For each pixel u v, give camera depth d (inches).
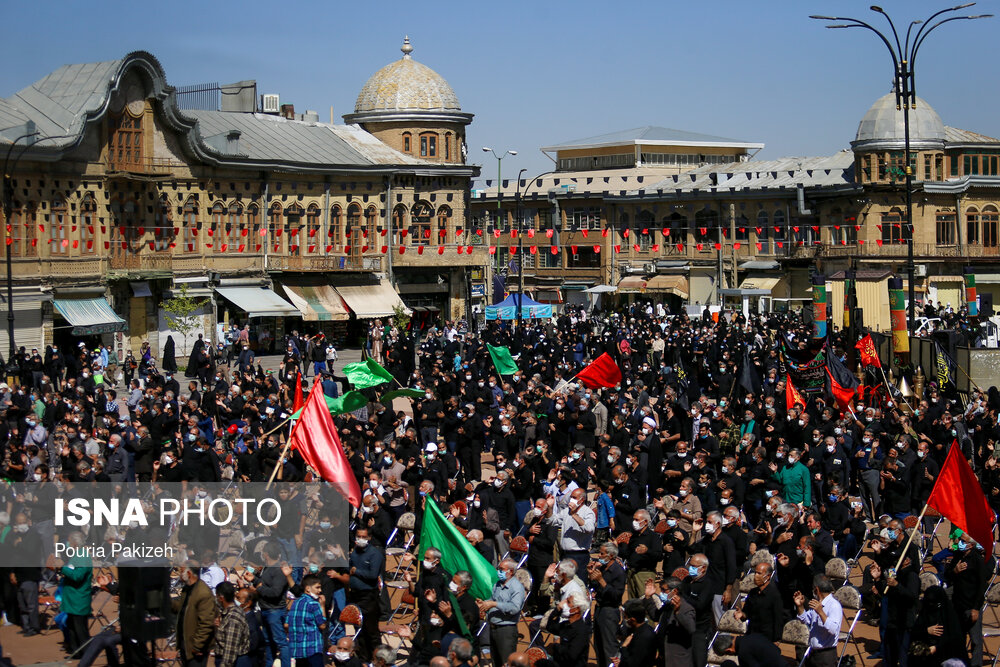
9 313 1710.1
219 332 2362.2
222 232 2390.5
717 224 3257.9
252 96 2711.6
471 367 1443.2
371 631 665.0
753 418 1049.5
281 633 627.8
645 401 1226.6
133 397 1330.0
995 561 719.7
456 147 2891.2
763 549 694.5
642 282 3292.3
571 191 3476.9
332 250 2608.3
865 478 949.2
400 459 946.7
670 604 593.9
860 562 848.3
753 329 2138.3
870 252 2982.3
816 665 593.6
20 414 1136.2
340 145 2704.2
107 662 627.2
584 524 735.1
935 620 590.6
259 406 1184.8
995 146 3105.3
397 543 886.4
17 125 1983.3
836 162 3282.5
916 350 1491.1
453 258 2751.0
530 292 3528.5
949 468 657.0
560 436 1087.0
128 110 2186.3
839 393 1200.8
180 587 730.2
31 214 1987.0
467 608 609.0
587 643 593.6
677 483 878.4
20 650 681.6
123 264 2174.0
